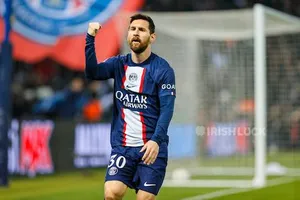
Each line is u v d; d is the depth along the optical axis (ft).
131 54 61.21
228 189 123.65
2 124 122.31
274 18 139.33
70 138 153.89
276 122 163.63
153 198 59.41
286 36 154.20
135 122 59.88
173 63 153.48
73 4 147.95
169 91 58.49
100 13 147.95
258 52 129.39
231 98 159.74
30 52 146.51
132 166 59.67
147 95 59.57
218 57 158.92
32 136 144.56
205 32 156.97
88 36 59.93
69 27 148.05
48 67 197.67
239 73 158.61
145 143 59.72
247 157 171.94
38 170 146.51
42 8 146.51
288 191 119.75
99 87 184.03
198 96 159.63
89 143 159.12
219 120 160.97
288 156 190.80
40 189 123.03
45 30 147.13
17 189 122.83
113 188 58.85
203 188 125.70
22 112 178.60
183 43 155.02
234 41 157.58
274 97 158.92
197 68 158.20
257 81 130.41
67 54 148.56
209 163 173.27
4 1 122.62
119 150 60.13
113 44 147.64
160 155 59.47
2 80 121.70
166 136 60.44
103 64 60.80
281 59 155.53
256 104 130.21
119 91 60.54
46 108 178.60
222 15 143.84
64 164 152.87
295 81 156.66
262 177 131.34
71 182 136.77
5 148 123.54
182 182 137.59
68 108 164.76
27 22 145.79
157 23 148.36
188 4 232.12
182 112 154.30
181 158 155.12
